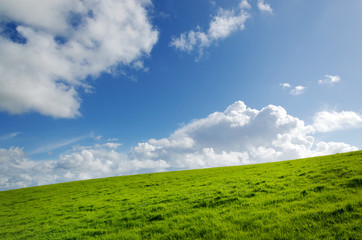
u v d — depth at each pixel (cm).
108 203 2216
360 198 1083
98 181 4875
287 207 1185
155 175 4741
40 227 1641
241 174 2997
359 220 858
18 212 2497
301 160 3650
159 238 1060
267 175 2495
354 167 1878
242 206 1370
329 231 829
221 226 1068
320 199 1219
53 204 2722
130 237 1130
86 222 1600
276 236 852
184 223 1209
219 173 3597
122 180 4531
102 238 1184
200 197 1781
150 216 1480
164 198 2008
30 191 4494
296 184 1753
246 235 917
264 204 1343
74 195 3288
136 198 2241
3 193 4728
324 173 1928
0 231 1700
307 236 811
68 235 1322
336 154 3488
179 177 3794
